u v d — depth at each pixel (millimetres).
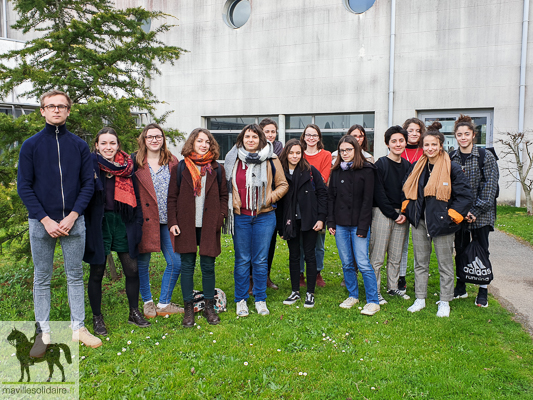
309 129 4738
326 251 6480
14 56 4344
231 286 4809
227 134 12906
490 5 9891
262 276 3988
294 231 4027
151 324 3689
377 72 10938
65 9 4891
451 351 3121
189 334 3461
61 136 3076
